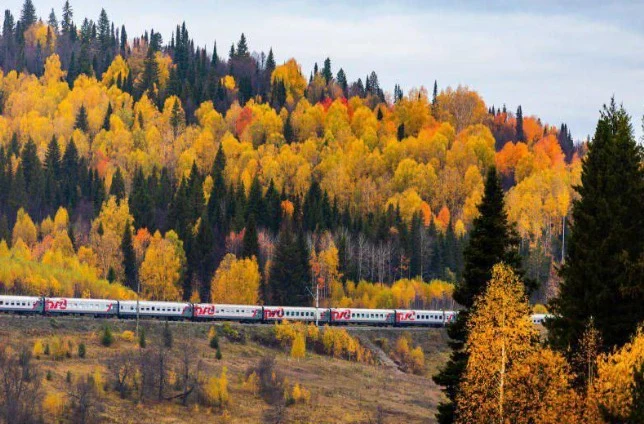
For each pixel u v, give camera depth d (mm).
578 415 57094
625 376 55031
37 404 122625
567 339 62500
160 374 142375
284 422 133000
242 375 155250
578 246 64125
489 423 60156
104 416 126000
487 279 68000
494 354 60281
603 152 65062
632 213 64125
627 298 62562
